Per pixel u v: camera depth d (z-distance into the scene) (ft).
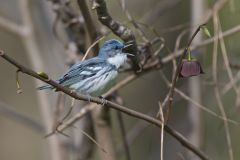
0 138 68.33
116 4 47.88
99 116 36.29
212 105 50.24
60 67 43.50
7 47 67.51
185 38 56.34
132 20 35.70
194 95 42.70
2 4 50.16
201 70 27.35
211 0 46.60
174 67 35.63
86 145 41.96
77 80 36.96
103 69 37.29
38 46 44.16
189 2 58.18
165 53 42.93
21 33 44.75
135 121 59.26
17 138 68.59
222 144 50.90
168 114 29.14
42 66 43.68
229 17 45.29
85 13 32.60
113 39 38.55
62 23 39.52
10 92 67.77
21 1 45.06
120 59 37.52
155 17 46.98
